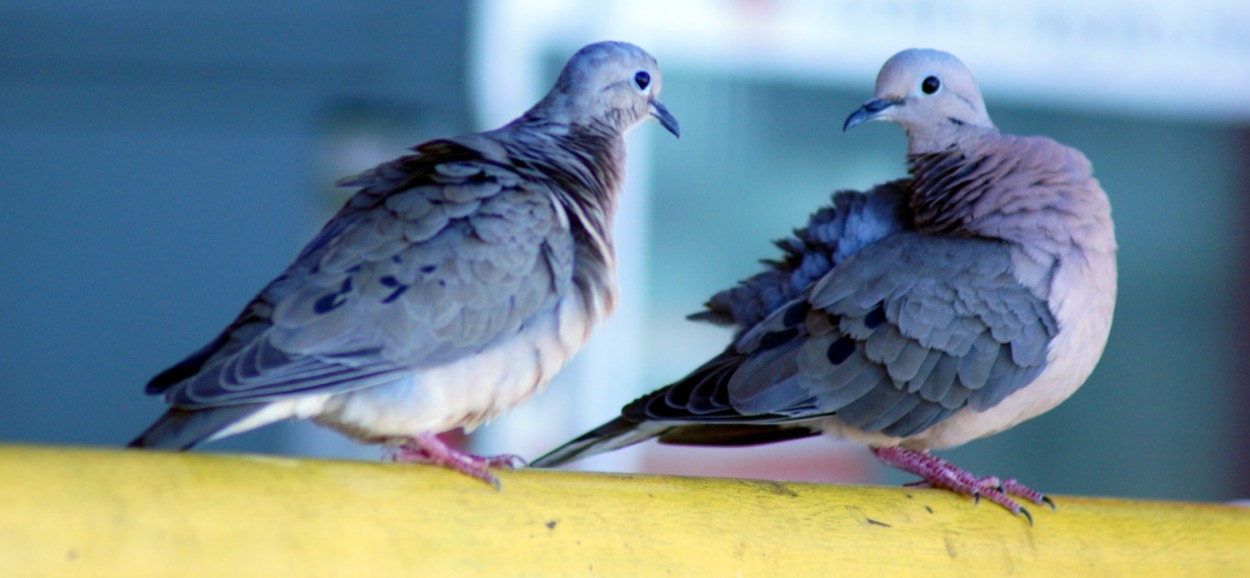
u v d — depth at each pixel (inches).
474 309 297.1
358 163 702.5
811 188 687.1
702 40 658.8
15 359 768.3
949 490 324.8
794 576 277.3
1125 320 770.2
